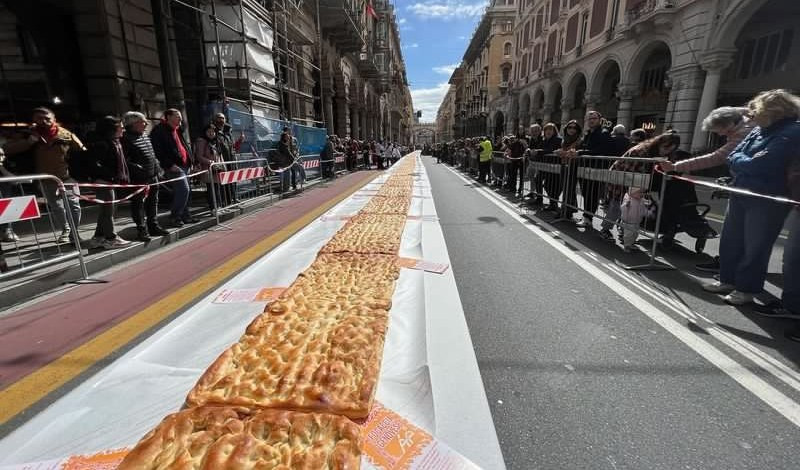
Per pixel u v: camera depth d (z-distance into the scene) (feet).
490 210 24.61
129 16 24.21
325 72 72.08
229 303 9.52
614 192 16.01
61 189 11.39
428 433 5.07
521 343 7.94
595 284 11.45
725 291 10.61
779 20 48.44
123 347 7.84
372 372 5.84
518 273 12.37
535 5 115.24
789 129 8.76
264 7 38.63
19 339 8.18
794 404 6.10
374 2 124.98
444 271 12.15
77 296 10.60
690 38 48.21
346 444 4.52
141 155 15.11
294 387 5.50
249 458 4.35
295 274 11.74
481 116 198.18
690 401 6.16
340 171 55.62
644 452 5.15
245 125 27.22
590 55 77.10
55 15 21.85
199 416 4.85
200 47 31.50
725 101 56.49
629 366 7.11
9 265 12.14
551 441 5.33
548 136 24.16
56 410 5.63
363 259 11.48
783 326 8.73
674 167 12.15
